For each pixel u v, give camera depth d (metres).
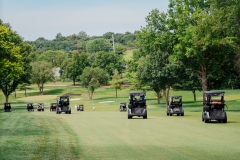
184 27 52.81
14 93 150.38
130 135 21.08
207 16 46.12
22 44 83.50
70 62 171.12
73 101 112.69
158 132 22.69
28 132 21.73
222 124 28.73
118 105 88.31
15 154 13.91
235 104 62.53
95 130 23.97
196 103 75.44
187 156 13.59
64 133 21.81
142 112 35.94
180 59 55.22
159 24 58.88
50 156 13.58
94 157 13.57
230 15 41.66
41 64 149.50
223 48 51.72
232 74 59.59
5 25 81.00
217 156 13.54
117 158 13.33
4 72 64.38
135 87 89.12
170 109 42.38
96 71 121.62
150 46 59.34
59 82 190.50
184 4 55.53
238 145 16.70
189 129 24.61
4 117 35.22
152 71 64.69
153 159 13.03
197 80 65.38
